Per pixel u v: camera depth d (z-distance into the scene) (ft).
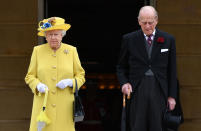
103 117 79.30
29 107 65.16
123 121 52.29
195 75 64.85
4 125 65.26
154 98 51.08
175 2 64.13
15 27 64.80
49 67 50.34
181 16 64.28
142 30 51.65
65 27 49.88
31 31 64.75
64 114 50.75
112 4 105.19
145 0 66.03
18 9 64.54
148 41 51.60
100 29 108.37
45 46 51.42
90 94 85.51
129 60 52.85
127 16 106.73
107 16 106.93
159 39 51.16
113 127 77.00
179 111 55.98
